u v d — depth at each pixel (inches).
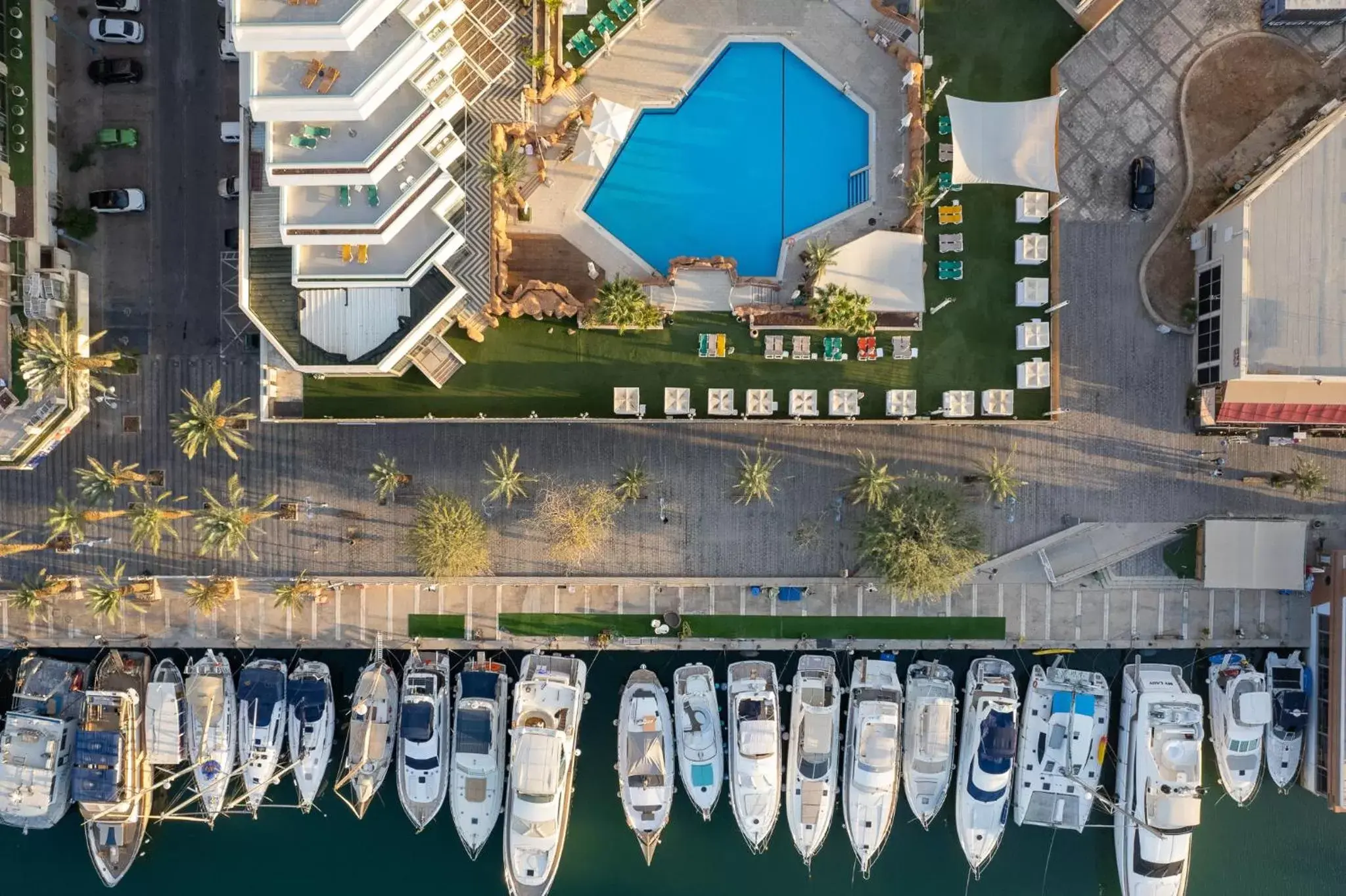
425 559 2229.3
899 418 2178.9
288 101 1813.5
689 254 2231.8
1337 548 2380.7
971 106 2118.6
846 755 2363.4
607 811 2404.0
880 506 2197.3
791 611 2380.7
